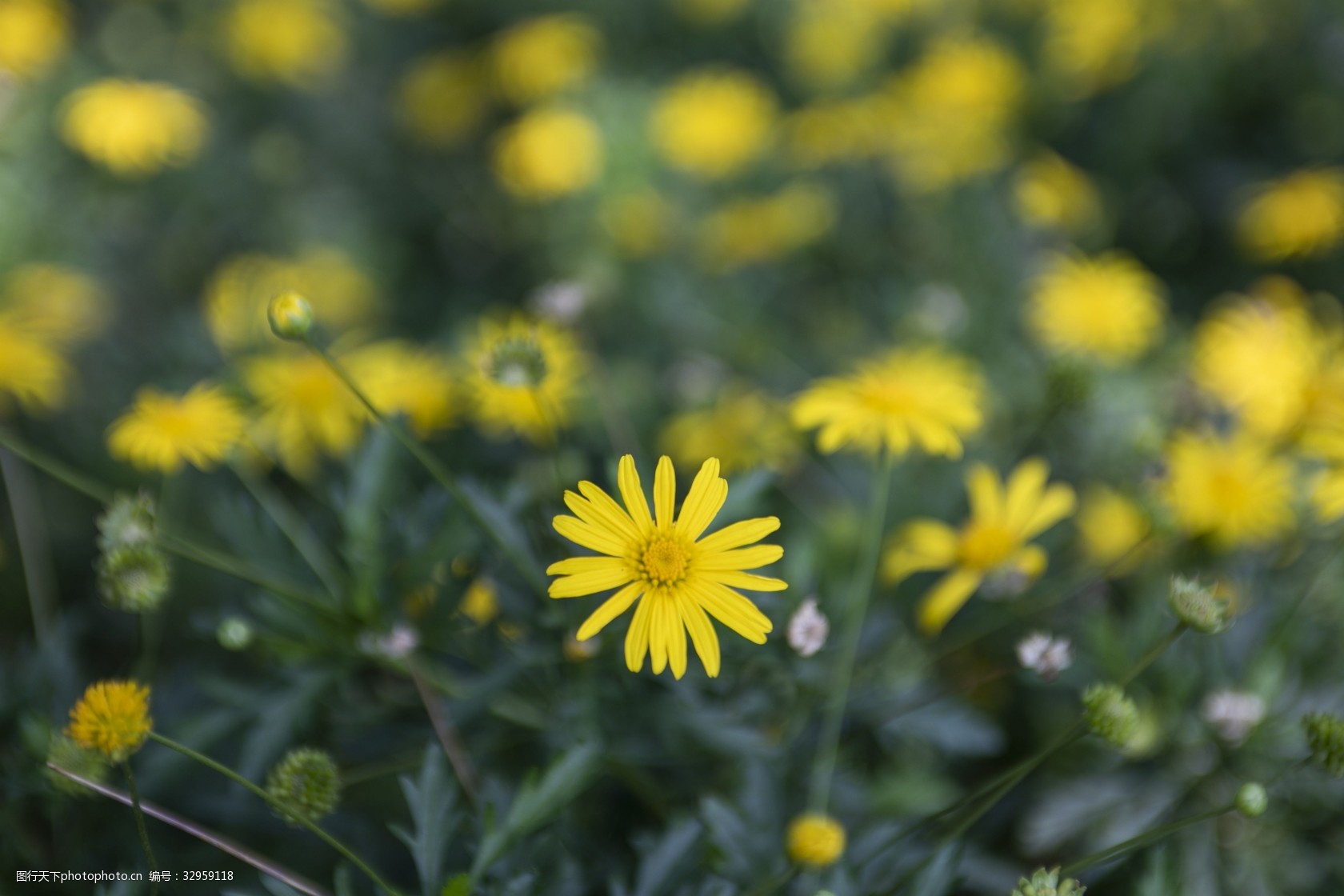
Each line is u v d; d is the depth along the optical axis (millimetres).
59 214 1001
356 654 695
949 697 728
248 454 769
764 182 1156
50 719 698
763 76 1391
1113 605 794
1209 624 651
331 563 724
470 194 1269
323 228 1182
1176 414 816
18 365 798
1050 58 1280
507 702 703
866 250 1098
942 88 1217
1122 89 1238
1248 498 743
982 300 941
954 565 744
